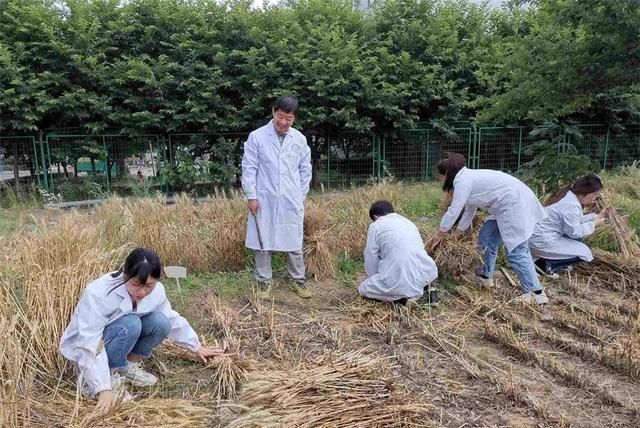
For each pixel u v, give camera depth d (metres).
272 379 2.82
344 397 2.70
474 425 2.73
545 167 6.82
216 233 5.14
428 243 4.91
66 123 9.12
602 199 5.65
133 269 2.64
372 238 4.32
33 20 8.69
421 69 10.09
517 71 6.03
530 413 2.86
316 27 9.99
